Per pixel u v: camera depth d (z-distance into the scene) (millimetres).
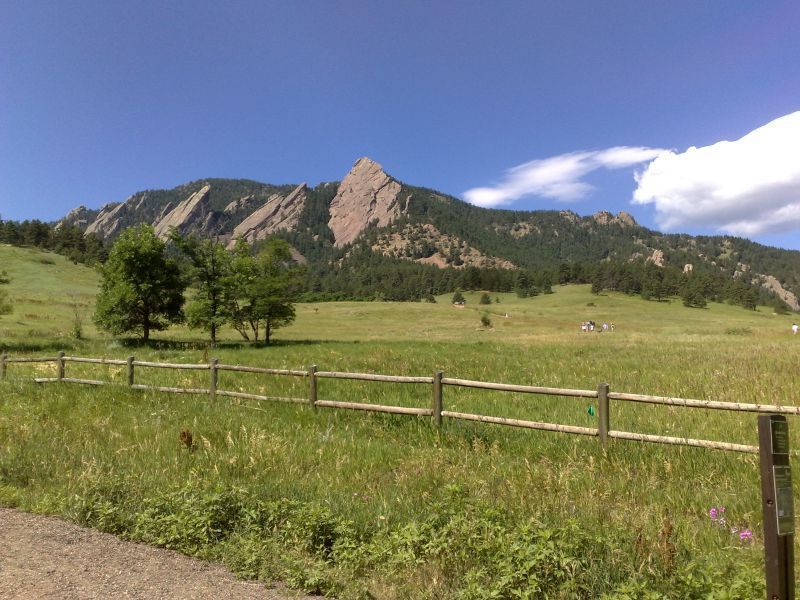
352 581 4125
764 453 2969
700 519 5512
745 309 182875
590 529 4652
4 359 15648
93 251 146000
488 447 8336
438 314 100125
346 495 6062
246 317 36969
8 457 7141
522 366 19578
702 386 12891
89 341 38062
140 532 4902
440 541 4289
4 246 132500
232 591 3914
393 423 9633
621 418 9406
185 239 35844
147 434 8930
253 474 6961
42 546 4570
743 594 3424
